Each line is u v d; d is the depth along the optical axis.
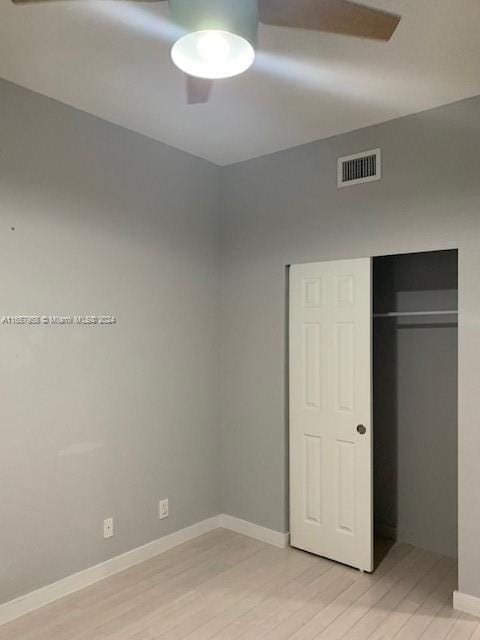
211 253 3.73
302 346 3.36
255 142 3.32
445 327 3.25
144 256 3.23
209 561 3.18
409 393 3.40
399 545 3.40
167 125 3.06
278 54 2.26
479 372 2.60
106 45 2.20
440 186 2.76
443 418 3.25
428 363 3.32
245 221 3.65
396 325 3.46
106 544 2.98
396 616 2.57
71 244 2.81
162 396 3.34
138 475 3.17
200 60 1.62
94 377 2.93
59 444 2.74
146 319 3.24
